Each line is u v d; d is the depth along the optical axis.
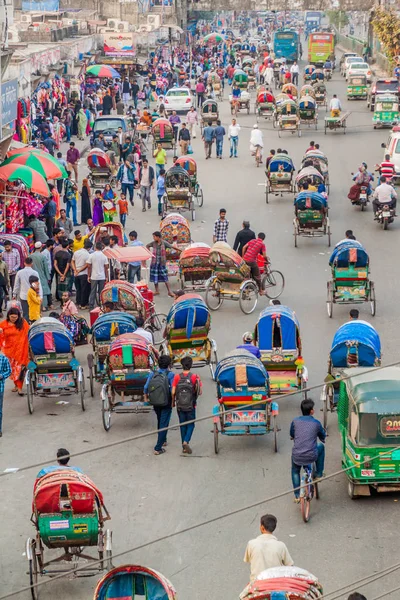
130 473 29.52
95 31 128.62
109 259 44.91
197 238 57.09
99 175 68.31
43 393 34.12
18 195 52.16
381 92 105.38
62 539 23.11
